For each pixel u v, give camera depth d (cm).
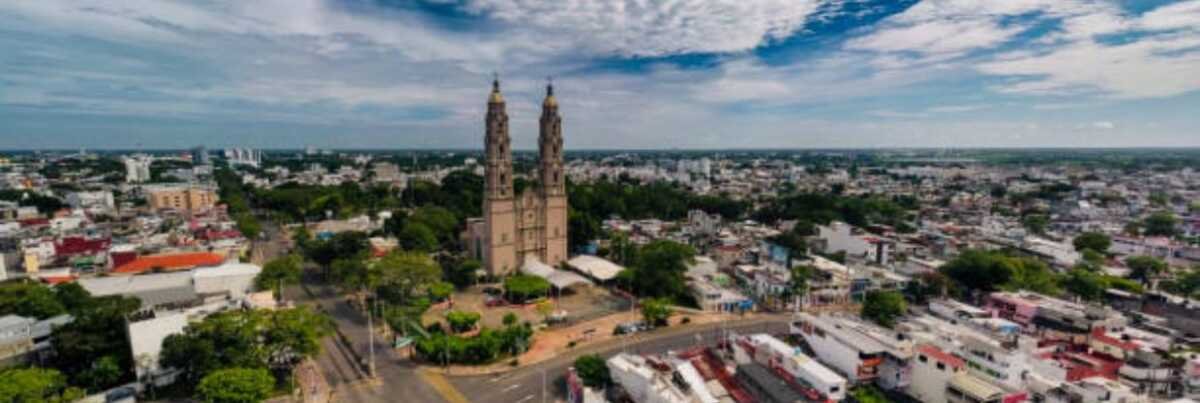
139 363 7412
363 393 7762
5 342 7769
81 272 13275
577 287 13488
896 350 7869
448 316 9869
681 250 13712
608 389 7662
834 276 12875
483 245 14450
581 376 7744
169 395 7475
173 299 10106
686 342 9931
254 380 6662
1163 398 7612
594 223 17912
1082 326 9350
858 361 7869
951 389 7050
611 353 9350
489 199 13662
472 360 8869
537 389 7981
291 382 7994
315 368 8550
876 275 13212
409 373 8444
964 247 16488
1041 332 9744
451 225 18000
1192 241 17600
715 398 7338
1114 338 8931
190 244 15538
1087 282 11719
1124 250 16350
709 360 8688
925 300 12312
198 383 7394
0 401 5897
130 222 19462
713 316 11475
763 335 8875
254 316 8012
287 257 12950
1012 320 10412
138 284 10988
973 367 7875
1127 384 7831
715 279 13675
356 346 9475
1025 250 16000
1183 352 8619
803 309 12038
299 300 12100
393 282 11312
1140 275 13550
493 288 13112
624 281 13088
